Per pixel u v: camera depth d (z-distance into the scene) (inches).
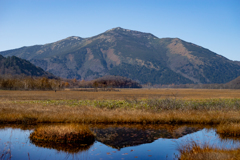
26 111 823.1
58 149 441.1
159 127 658.8
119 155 410.3
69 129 506.6
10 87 3444.9
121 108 927.0
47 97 1808.6
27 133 567.8
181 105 952.3
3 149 435.8
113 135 555.5
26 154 409.1
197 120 725.9
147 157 398.9
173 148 452.1
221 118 739.4
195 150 388.5
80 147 456.8
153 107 925.8
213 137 543.5
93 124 692.7
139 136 549.3
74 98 1732.3
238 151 381.4
